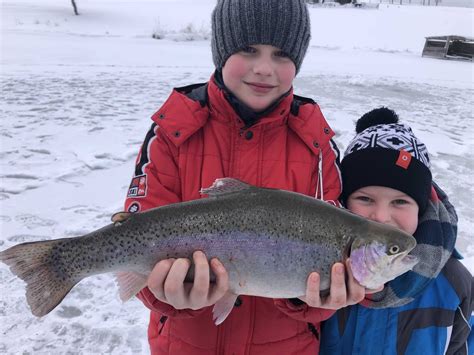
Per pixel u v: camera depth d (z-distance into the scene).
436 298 0.77
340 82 4.88
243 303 0.70
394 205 0.78
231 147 0.73
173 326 0.72
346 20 14.26
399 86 4.86
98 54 6.27
